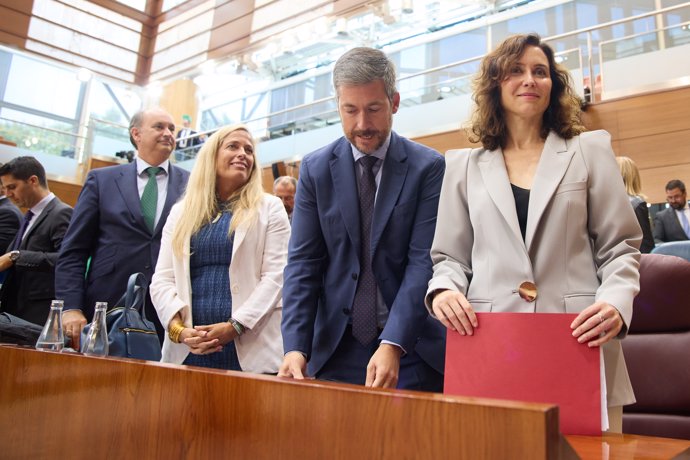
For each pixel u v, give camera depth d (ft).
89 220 7.64
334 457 2.36
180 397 2.96
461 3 27.89
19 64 31.17
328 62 32.78
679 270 5.53
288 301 4.92
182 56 35.09
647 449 2.80
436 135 21.22
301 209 5.30
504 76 4.61
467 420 2.09
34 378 3.85
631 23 22.58
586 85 19.10
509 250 4.17
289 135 25.88
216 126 33.86
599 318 3.24
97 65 34.14
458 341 3.54
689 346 5.40
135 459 3.10
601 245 4.10
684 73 17.54
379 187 5.07
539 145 4.62
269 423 2.58
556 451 1.98
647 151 17.43
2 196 10.84
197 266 6.25
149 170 8.16
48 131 28.25
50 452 3.60
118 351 5.87
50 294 8.66
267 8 32.73
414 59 28.89
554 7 25.57
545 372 3.23
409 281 4.65
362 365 4.82
